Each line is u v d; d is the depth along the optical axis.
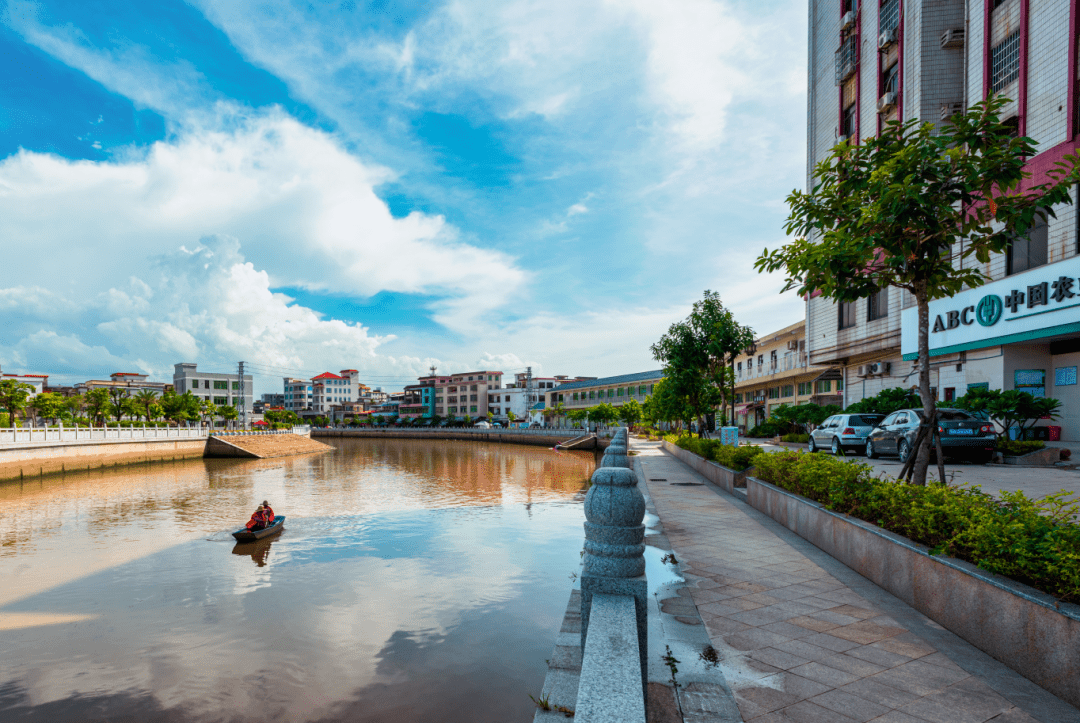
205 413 77.75
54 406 56.88
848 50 24.45
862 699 3.28
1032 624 3.38
